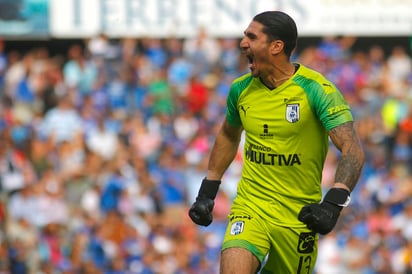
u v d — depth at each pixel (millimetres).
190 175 34719
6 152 33375
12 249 29766
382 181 36500
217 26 43375
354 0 44000
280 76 14367
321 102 14023
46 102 39938
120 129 37406
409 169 39031
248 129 14688
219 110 39719
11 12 42156
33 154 35844
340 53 43594
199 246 31203
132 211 32125
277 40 14195
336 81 42469
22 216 31250
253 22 14359
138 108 39562
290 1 43844
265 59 14258
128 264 29875
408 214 34000
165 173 34438
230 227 14641
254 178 14727
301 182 14539
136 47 42812
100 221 31094
